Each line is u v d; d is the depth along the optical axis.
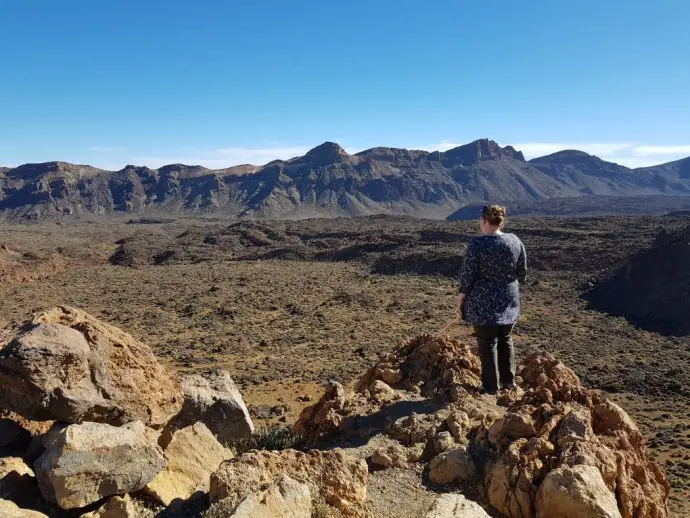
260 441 8.41
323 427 7.67
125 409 6.06
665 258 48.25
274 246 95.19
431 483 5.95
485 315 7.11
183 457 6.24
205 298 47.59
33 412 5.49
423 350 8.98
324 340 32.41
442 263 65.19
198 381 8.88
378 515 5.34
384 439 7.05
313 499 4.88
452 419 6.76
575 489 4.69
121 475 4.97
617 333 36.44
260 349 30.02
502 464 5.51
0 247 75.25
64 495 4.68
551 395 6.79
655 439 17.20
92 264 86.88
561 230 76.25
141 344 6.84
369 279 61.38
